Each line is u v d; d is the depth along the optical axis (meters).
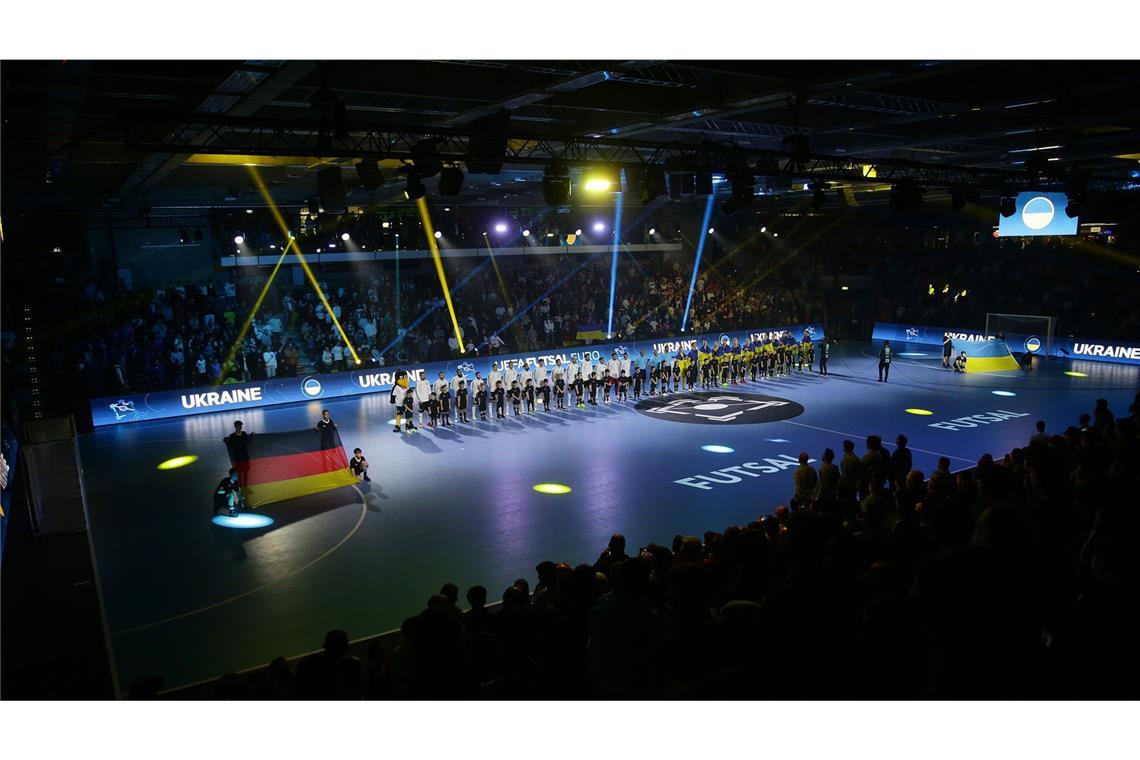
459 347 34.72
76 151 17.84
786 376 33.31
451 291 38.28
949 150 24.72
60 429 15.95
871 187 32.53
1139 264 38.34
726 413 26.03
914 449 21.06
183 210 32.28
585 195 36.81
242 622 11.83
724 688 5.45
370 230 35.59
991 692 5.00
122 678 10.23
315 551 14.61
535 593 9.08
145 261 32.00
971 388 29.66
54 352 26.33
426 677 6.07
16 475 18.50
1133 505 6.64
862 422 24.31
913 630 5.31
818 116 19.44
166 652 10.95
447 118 17.23
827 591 5.47
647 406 27.45
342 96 15.42
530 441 22.73
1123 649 5.63
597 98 16.30
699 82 15.37
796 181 30.33
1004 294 42.31
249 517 16.50
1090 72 14.51
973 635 5.02
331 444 18.91
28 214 29.19
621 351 28.19
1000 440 21.81
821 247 47.69
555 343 37.88
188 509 17.11
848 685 5.27
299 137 18.56
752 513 16.34
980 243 44.16
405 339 33.97
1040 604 5.72
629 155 23.72
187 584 13.20
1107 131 20.92
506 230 39.22
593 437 23.06
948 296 43.75
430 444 22.53
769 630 5.34
